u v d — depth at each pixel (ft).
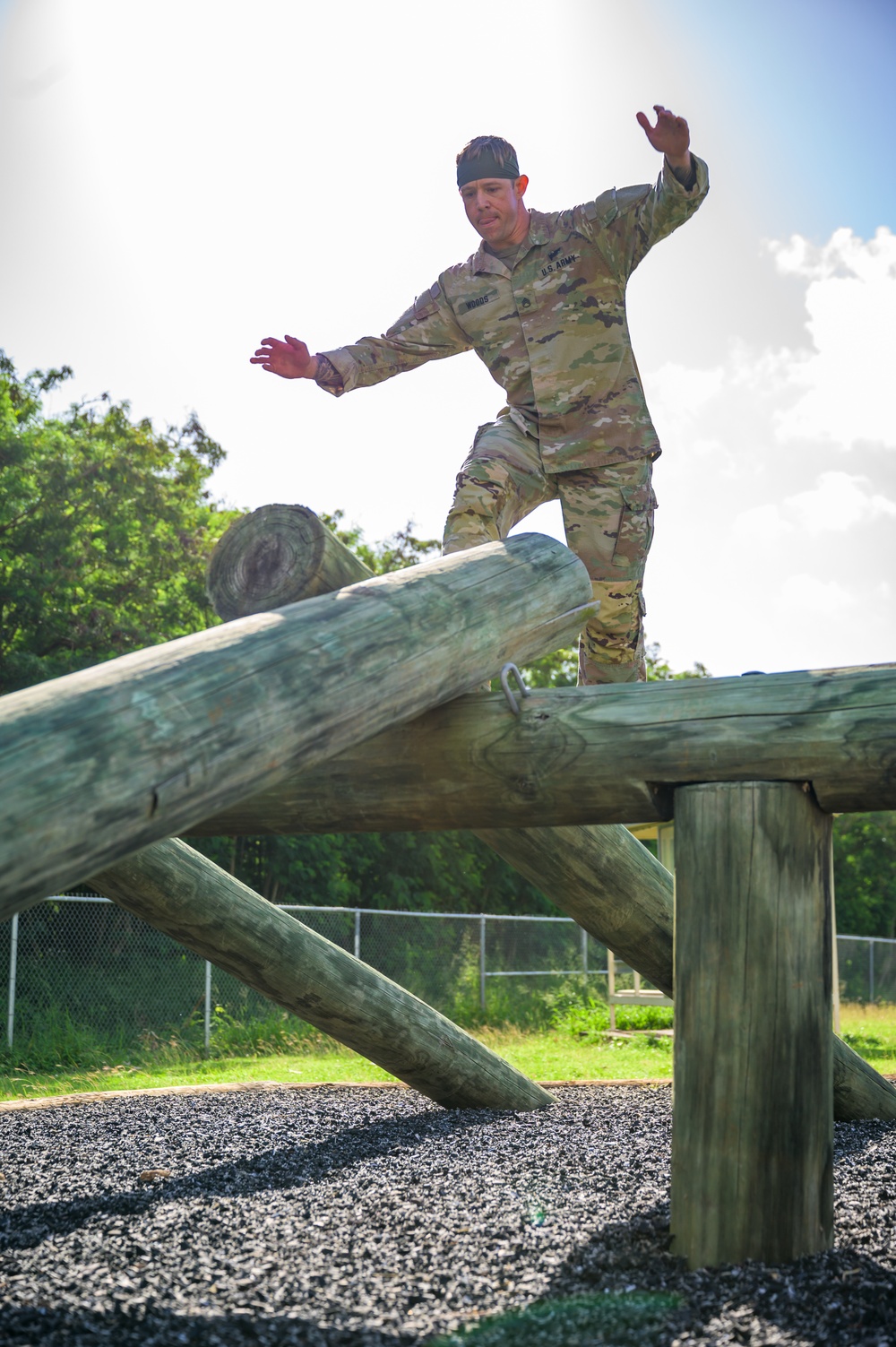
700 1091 9.51
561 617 11.91
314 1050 41.24
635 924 16.03
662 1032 47.09
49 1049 38.34
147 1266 9.90
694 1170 9.46
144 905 16.92
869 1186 13.21
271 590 11.71
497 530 13.92
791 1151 9.29
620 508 14.06
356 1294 9.09
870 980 70.33
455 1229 11.05
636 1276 9.23
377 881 86.07
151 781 6.77
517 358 14.39
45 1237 11.02
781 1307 8.39
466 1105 20.29
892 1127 18.49
